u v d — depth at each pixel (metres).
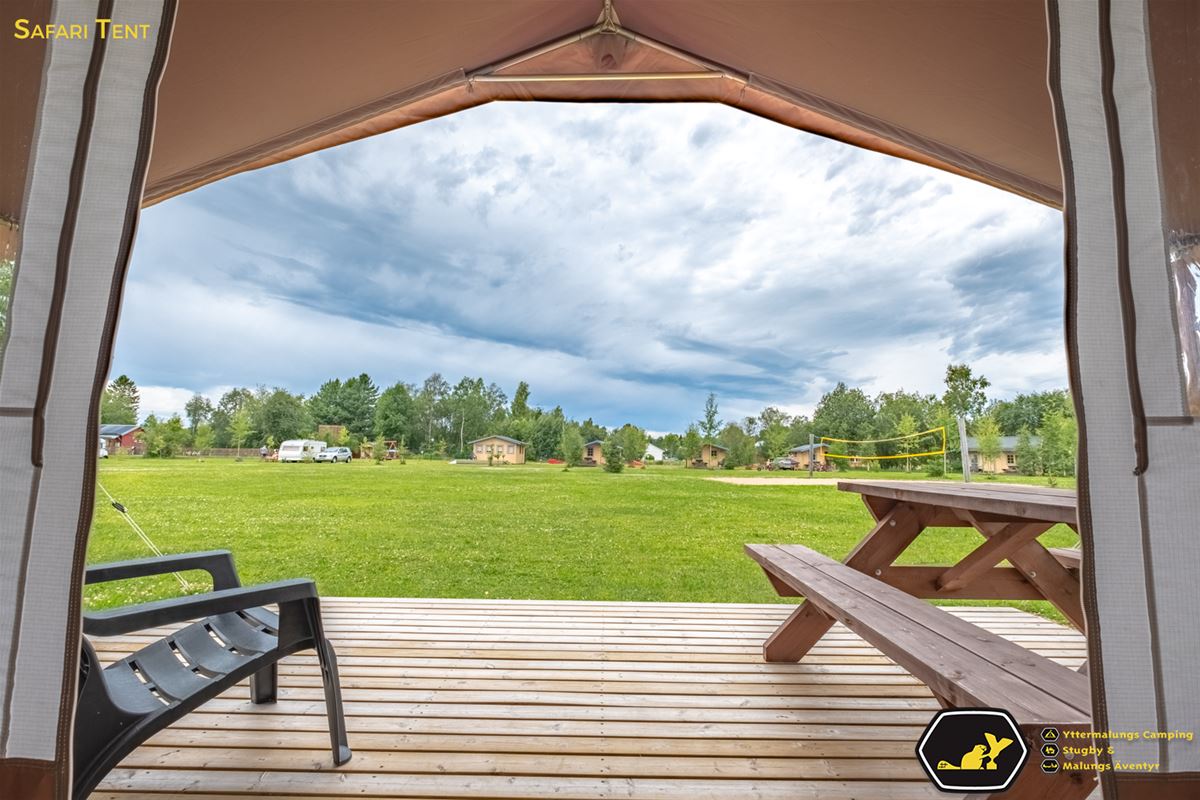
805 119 3.42
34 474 1.09
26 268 1.14
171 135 2.94
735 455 24.38
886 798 1.68
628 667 2.72
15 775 1.03
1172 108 1.22
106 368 1.13
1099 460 1.11
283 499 12.32
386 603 3.84
